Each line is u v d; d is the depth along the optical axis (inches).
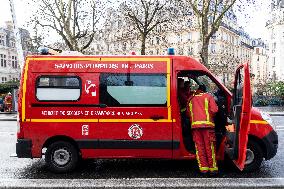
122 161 334.3
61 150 290.5
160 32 1573.6
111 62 286.2
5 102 1067.9
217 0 1130.7
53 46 1342.3
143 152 283.4
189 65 286.2
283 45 2674.7
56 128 284.8
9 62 2760.8
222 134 288.8
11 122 767.1
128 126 282.5
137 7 1266.0
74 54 294.8
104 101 284.0
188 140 295.4
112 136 283.1
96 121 283.7
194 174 284.4
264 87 1627.7
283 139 470.3
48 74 286.7
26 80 287.6
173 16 1264.8
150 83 283.6
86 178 275.9
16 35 727.7
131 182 255.8
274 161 329.7
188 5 1222.3
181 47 2733.8
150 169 303.1
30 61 289.3
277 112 1027.3
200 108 273.6
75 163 291.0
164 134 281.4
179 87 304.2
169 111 281.3
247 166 285.3
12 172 297.1
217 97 294.8
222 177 271.3
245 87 249.6
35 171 300.0
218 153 288.8
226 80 2564.0
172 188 243.1
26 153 286.0
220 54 2876.5
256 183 248.1
